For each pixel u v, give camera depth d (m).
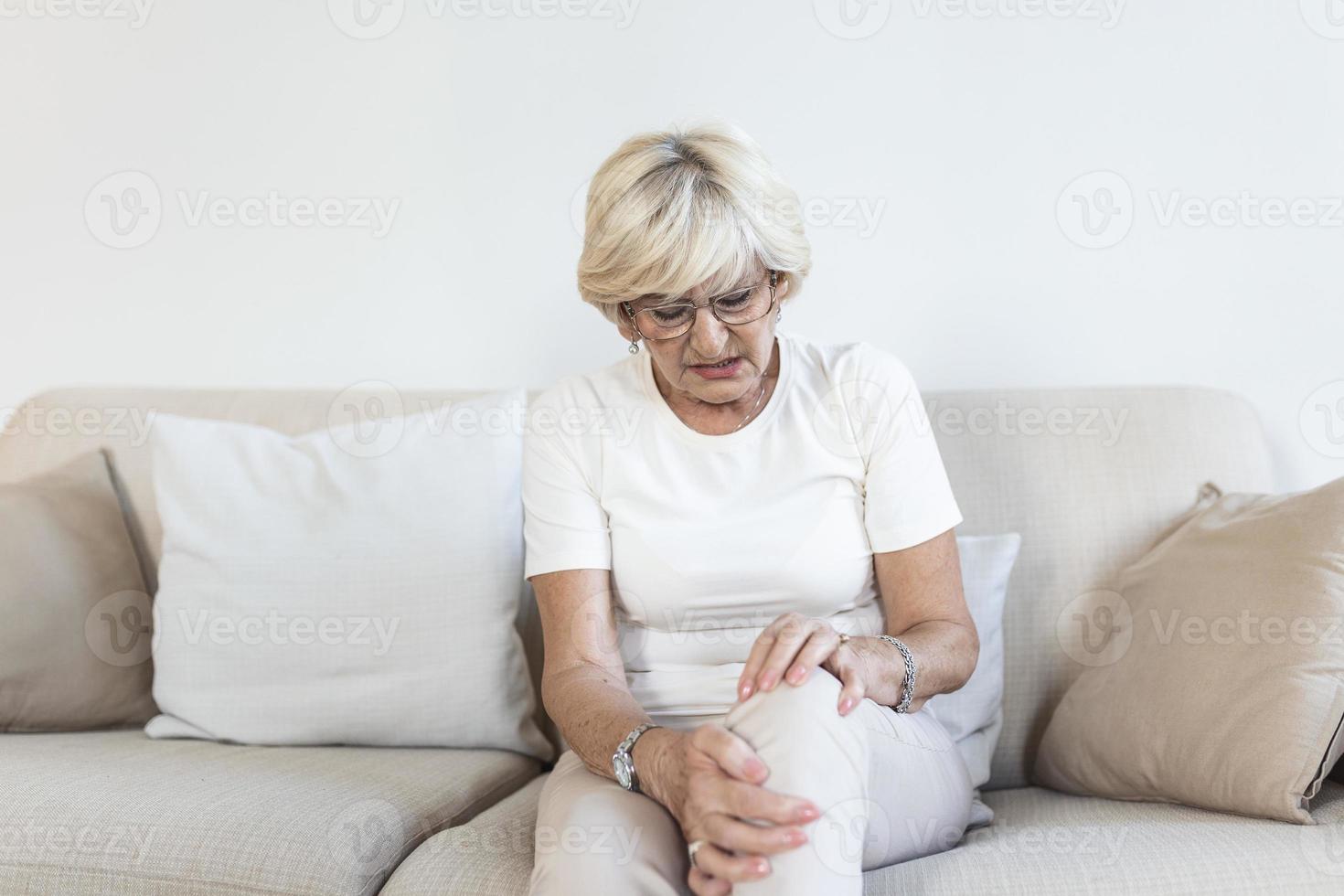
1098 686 1.50
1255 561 1.35
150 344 2.13
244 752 1.58
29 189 2.15
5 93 2.14
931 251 1.95
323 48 2.06
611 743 1.20
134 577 1.80
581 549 1.42
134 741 1.64
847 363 1.46
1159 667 1.40
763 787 1.02
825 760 1.03
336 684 1.64
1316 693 1.20
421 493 1.70
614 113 1.99
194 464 1.75
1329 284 1.91
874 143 1.94
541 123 2.01
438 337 2.05
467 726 1.64
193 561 1.70
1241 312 1.92
